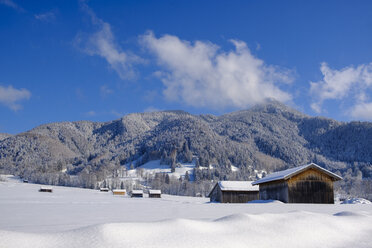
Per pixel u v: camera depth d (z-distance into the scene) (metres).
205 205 30.84
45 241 6.68
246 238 7.98
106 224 7.64
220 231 8.27
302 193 34.56
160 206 29.48
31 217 17.86
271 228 8.90
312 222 9.74
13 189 105.31
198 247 7.04
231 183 53.12
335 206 24.92
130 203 37.16
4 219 16.61
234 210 21.20
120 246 6.60
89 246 6.50
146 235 7.34
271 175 40.78
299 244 8.11
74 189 154.75
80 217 17.62
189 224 8.34
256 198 51.59
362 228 10.23
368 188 126.62
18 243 6.32
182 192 154.62
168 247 6.82
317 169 35.19
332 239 8.81
